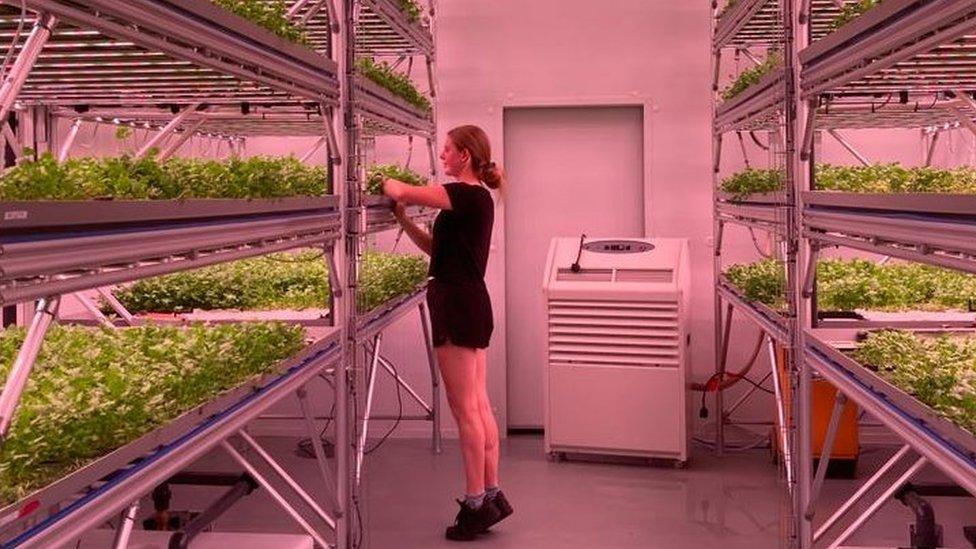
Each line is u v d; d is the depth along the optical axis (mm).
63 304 4488
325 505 4887
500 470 5590
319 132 5734
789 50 3654
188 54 2309
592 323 5629
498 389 6445
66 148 4352
